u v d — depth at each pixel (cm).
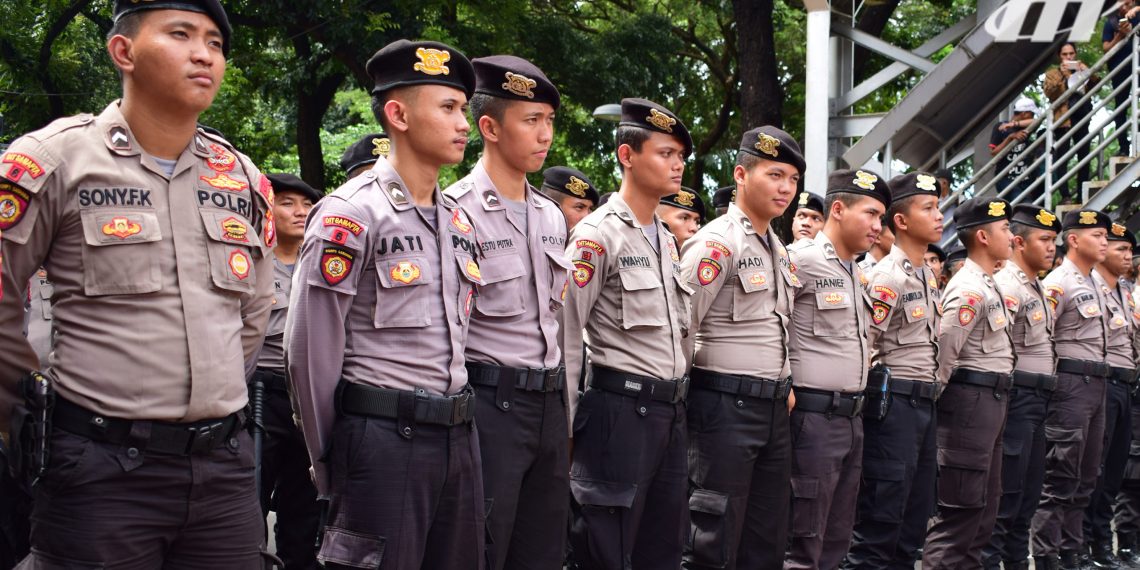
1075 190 1040
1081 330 668
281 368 451
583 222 402
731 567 429
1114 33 997
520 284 350
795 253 488
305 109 1422
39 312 369
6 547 274
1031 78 1147
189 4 257
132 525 249
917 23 1762
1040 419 612
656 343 399
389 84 301
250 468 274
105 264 248
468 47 1317
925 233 524
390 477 286
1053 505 647
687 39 1806
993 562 598
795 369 470
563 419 356
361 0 1173
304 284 288
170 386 252
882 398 498
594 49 1491
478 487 307
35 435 243
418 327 295
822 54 1034
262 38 1435
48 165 246
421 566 302
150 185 258
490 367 337
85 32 1297
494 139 361
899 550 520
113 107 262
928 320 520
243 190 278
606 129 1526
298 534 462
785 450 445
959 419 553
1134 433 764
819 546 461
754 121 1249
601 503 388
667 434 399
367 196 297
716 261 430
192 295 258
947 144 1195
